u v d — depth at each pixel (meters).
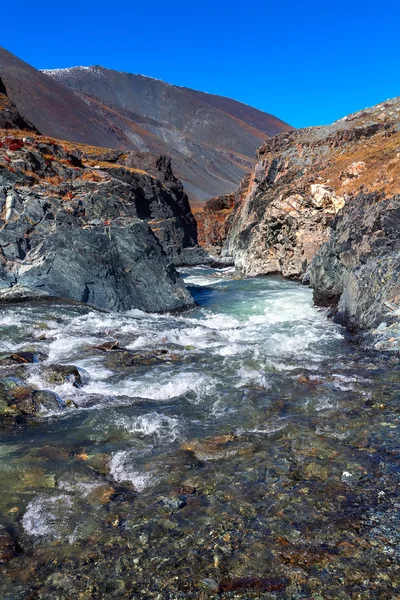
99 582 4.65
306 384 10.40
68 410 9.16
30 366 11.11
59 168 31.84
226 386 10.48
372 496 5.93
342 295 18.86
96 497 6.08
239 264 43.09
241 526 5.41
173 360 12.62
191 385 10.59
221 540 5.18
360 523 5.40
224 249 61.94
